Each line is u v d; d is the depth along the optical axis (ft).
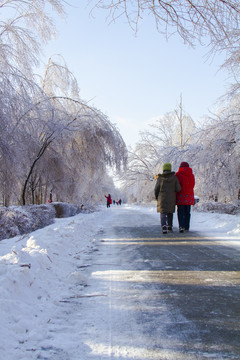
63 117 56.70
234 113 48.57
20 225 30.48
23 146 42.55
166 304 10.71
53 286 12.65
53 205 53.31
